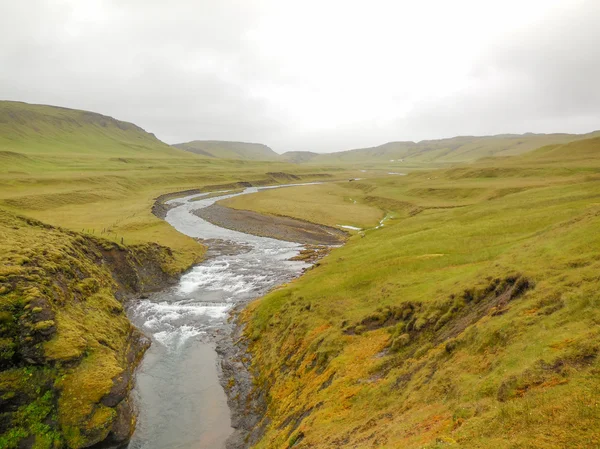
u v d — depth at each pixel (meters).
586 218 35.12
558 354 15.54
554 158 159.12
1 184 117.50
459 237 54.50
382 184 189.50
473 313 26.14
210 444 28.22
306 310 40.44
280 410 28.44
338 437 20.02
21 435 25.84
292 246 88.19
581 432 11.54
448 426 15.14
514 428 12.93
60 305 34.78
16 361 28.27
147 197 143.62
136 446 28.36
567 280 21.94
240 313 49.28
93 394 28.77
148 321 48.09
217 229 104.94
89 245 53.91
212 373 37.28
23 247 39.59
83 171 175.75
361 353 29.17
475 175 155.25
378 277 44.16
